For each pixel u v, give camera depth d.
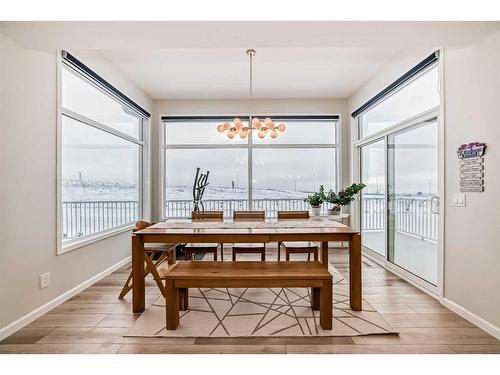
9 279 2.25
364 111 4.73
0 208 2.18
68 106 3.10
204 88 4.79
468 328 2.32
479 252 2.33
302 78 4.39
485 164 2.28
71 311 2.65
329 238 2.66
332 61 3.80
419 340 2.15
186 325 2.36
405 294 3.04
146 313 2.59
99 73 3.53
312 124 5.49
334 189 5.48
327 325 2.28
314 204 4.36
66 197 3.10
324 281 2.28
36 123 2.54
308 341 2.14
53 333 2.26
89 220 3.54
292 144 5.47
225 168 5.52
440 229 2.78
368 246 4.74
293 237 2.62
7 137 2.24
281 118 5.40
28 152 2.45
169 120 5.40
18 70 2.35
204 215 3.86
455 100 2.60
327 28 2.17
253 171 5.50
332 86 4.71
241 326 2.34
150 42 2.39
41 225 2.59
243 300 2.87
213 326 2.34
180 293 2.63
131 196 4.79
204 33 2.26
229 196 5.52
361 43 2.43
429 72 3.12
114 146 4.19
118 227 4.24
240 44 2.45
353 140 5.14
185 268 2.50
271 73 4.21
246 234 2.61
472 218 2.40
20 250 2.36
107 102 3.93
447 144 2.71
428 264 3.16
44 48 2.45
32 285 2.47
